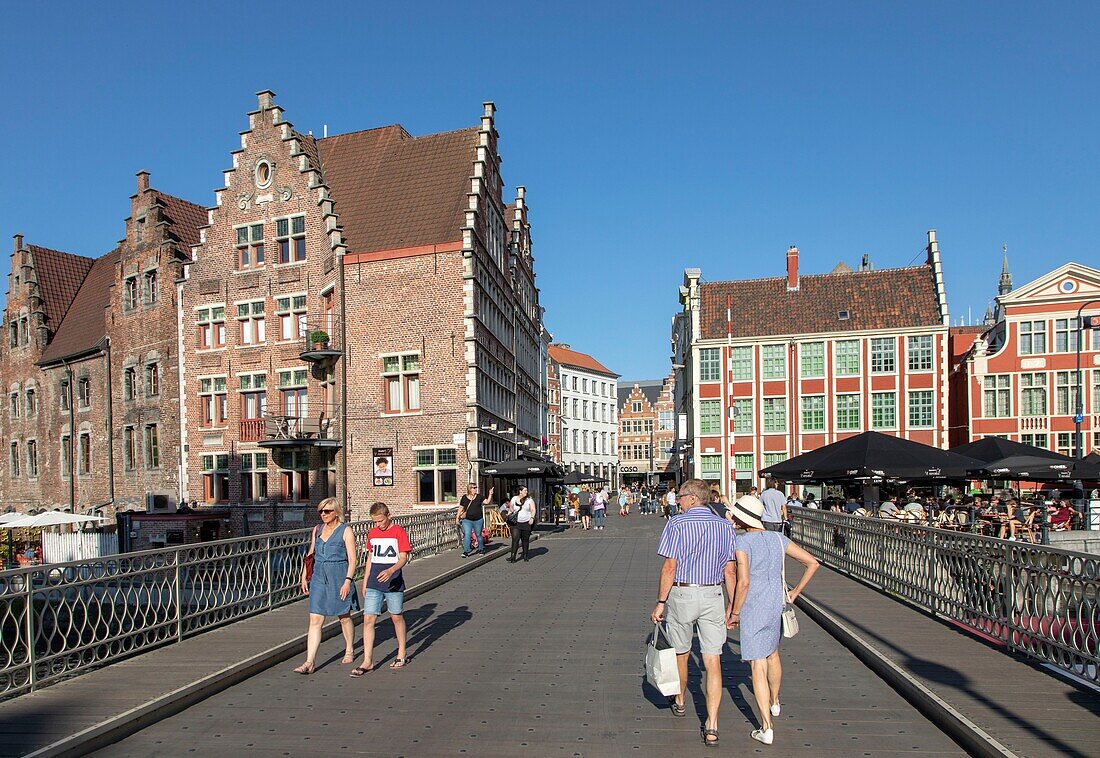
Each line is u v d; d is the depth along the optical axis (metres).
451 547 24.59
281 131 33.22
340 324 31.64
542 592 15.95
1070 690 7.63
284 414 32.78
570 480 38.50
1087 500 25.02
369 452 31.38
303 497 32.19
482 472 30.23
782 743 6.72
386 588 9.64
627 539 30.36
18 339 46.44
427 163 34.81
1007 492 31.62
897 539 13.71
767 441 49.34
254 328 33.59
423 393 31.02
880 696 8.16
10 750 6.38
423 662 9.91
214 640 10.75
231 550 12.31
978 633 10.32
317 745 6.82
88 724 7.02
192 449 34.28
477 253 31.94
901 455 18.91
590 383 93.50
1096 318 36.66
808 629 11.86
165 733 7.20
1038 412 43.75
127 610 9.82
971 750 6.41
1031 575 8.80
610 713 7.65
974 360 44.81
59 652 8.55
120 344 38.69
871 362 48.12
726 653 10.25
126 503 38.00
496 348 36.09
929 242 50.09
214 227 34.38
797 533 24.16
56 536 31.22
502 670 9.44
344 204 34.62
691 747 6.65
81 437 41.47
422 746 6.75
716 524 7.09
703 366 50.56
